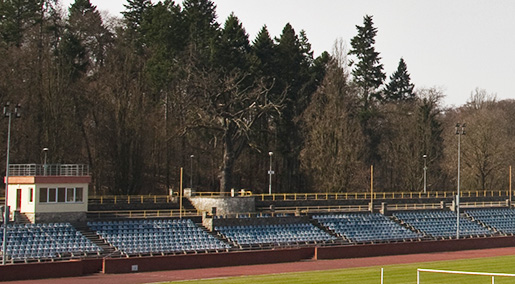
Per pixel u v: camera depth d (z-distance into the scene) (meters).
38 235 64.19
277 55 127.12
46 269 57.00
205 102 96.62
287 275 59.94
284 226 81.62
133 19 129.38
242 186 121.94
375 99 152.12
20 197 69.25
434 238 89.94
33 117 96.25
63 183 69.50
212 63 112.81
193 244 71.75
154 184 108.25
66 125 97.50
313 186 113.88
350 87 139.88
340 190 109.75
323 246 76.69
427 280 57.50
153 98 113.56
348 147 112.06
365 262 70.50
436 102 162.62
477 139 132.62
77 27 118.31
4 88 93.44
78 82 105.00
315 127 114.50
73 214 69.88
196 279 57.00
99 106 105.38
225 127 93.38
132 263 61.25
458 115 171.38
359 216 90.31
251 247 74.88
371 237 84.94
